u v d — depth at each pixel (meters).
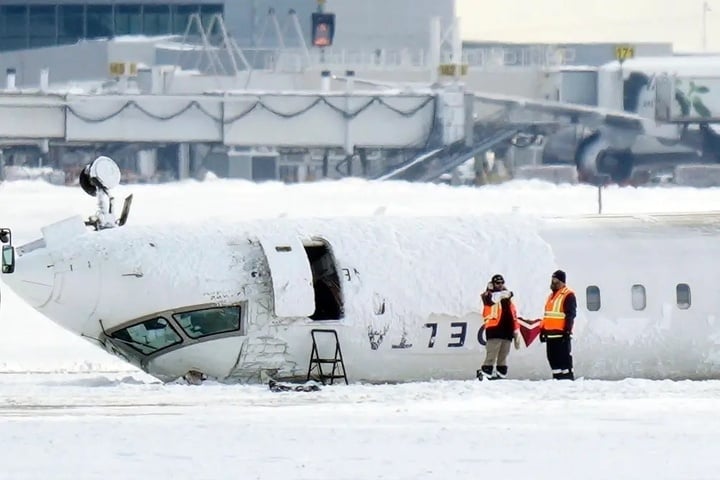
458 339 119.50
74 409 98.31
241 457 77.75
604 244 123.56
